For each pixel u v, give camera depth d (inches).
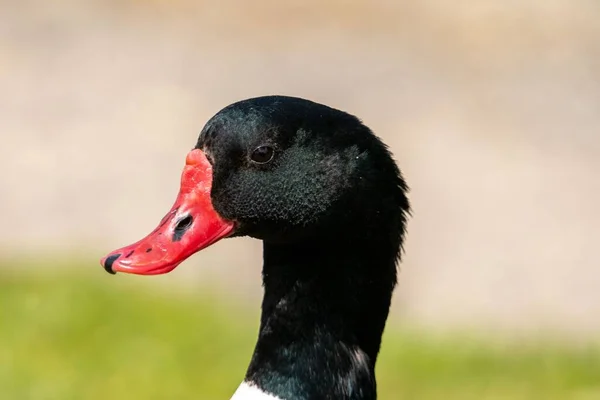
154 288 513.3
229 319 489.1
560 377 453.1
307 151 216.8
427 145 694.5
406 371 458.6
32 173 631.2
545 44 839.7
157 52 812.0
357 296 222.2
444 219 614.9
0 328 464.4
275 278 225.5
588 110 752.3
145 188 623.8
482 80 790.5
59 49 804.0
